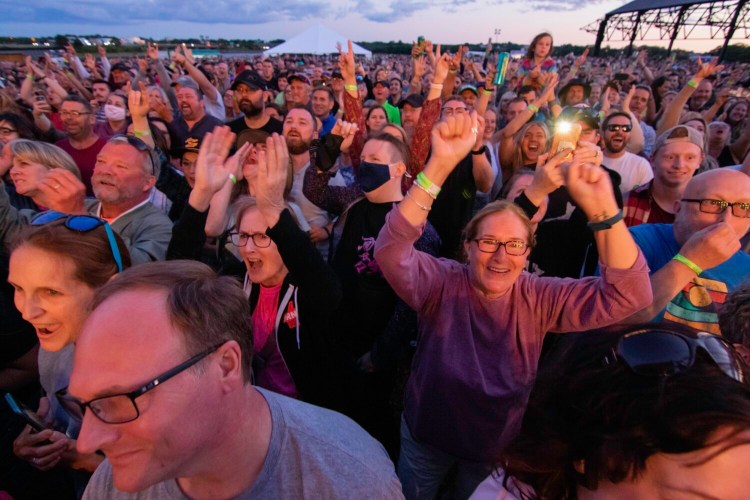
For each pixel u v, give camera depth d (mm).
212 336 720
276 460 833
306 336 1699
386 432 2430
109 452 676
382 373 2307
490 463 1595
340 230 2457
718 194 1714
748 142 4441
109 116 5102
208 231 2127
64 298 1216
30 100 6035
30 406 1725
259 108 4551
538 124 3564
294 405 939
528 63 7625
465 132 1238
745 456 541
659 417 579
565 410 710
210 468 773
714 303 1712
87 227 1259
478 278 1457
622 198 2984
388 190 2201
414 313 2102
